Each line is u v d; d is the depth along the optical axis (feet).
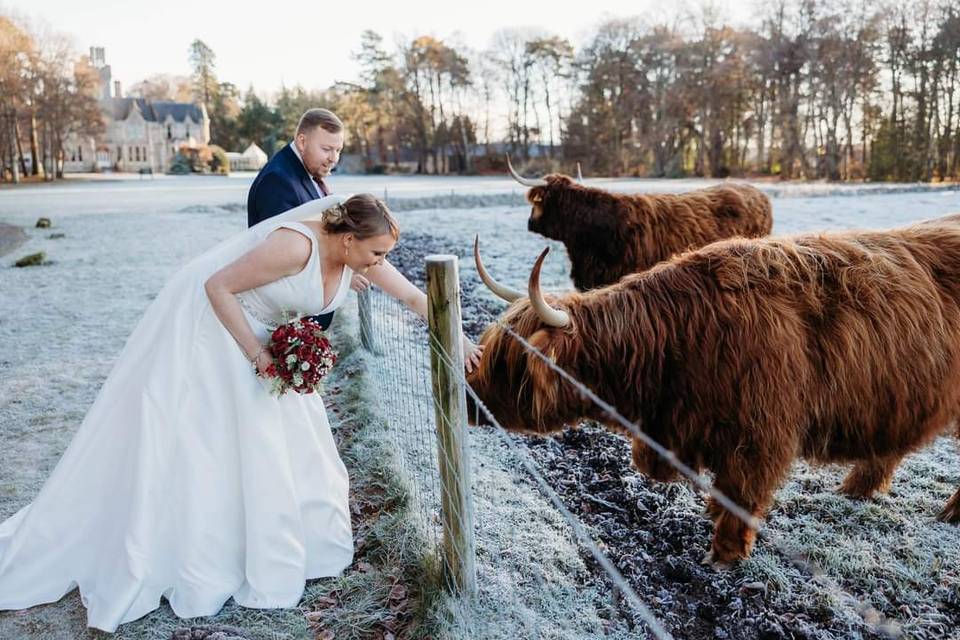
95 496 8.57
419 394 15.48
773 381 8.70
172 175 211.00
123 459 8.43
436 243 42.16
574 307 9.33
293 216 8.61
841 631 8.50
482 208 72.43
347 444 13.41
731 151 196.44
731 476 9.12
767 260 9.31
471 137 246.88
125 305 27.14
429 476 11.78
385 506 11.03
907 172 151.12
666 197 24.64
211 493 8.38
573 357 8.95
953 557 9.87
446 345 7.82
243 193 102.53
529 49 238.07
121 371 8.42
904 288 9.26
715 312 9.00
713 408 8.98
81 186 141.49
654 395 9.32
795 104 173.78
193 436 8.30
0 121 175.22
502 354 9.12
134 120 282.15
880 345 9.02
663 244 23.79
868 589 9.30
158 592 8.46
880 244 9.88
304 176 11.57
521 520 10.71
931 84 156.66
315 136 11.32
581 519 11.00
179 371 8.21
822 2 173.27
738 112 191.21
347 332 20.30
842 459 9.77
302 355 8.18
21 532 8.61
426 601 8.48
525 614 8.39
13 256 41.16
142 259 39.58
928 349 9.20
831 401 9.05
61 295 29.12
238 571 8.71
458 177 203.21
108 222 63.16
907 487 11.84
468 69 245.45
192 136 292.40
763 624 8.57
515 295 9.68
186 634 8.02
